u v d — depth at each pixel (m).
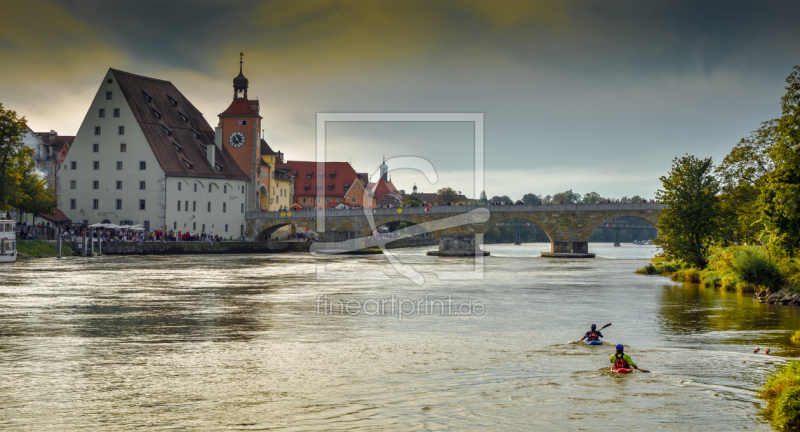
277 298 49.84
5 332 34.31
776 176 44.69
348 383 24.02
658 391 22.77
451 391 22.91
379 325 37.09
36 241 98.56
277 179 175.75
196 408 21.00
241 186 141.62
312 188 195.00
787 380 21.31
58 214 125.25
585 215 117.19
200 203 131.62
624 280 67.25
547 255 120.38
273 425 19.39
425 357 28.38
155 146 125.81
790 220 44.06
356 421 19.75
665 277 71.50
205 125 147.88
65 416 20.19
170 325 36.81
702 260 68.06
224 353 29.22
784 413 19.42
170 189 124.94
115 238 115.31
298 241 133.12
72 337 32.97
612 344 31.20
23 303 45.62
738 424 19.38
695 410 20.64
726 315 40.59
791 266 49.12
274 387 23.47
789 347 30.23
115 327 36.03
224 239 136.75
